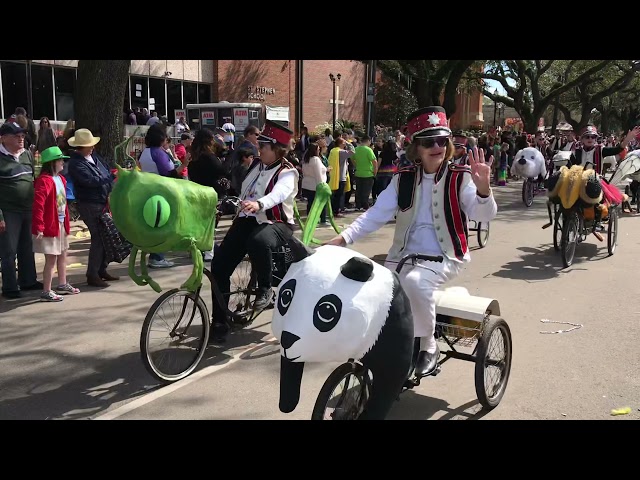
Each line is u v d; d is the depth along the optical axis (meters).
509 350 4.26
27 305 6.46
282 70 27.66
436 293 4.09
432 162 3.67
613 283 7.53
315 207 4.42
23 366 4.87
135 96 22.20
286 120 25.88
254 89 26.31
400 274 3.66
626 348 5.25
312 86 29.84
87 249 9.46
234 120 20.38
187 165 7.75
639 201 13.67
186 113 21.14
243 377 4.70
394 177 3.89
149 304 6.54
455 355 4.07
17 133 6.48
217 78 24.72
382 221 3.85
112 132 10.27
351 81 32.38
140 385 4.53
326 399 3.07
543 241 10.45
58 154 6.40
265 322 6.09
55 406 4.17
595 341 5.43
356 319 2.74
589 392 4.39
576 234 8.55
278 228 5.18
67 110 20.58
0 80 18.47
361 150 13.89
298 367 2.94
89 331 5.70
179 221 4.20
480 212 3.58
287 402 2.93
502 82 34.12
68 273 7.96
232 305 5.60
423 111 3.66
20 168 6.57
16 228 6.67
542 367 4.84
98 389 4.46
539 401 4.25
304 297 2.75
